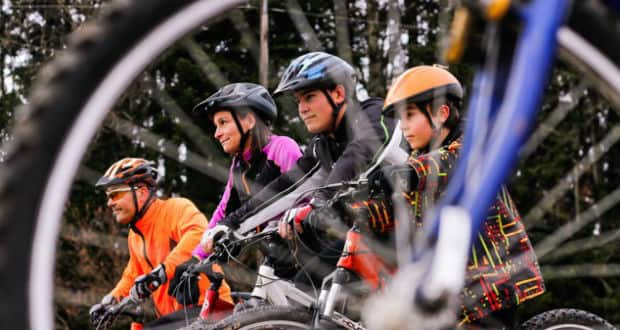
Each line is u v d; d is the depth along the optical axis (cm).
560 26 110
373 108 306
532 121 106
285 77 333
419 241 112
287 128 394
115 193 398
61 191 104
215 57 398
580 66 123
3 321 102
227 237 315
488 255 260
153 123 421
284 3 302
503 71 116
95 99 106
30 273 103
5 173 104
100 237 204
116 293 417
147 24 109
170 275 372
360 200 282
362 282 279
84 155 107
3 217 103
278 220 324
